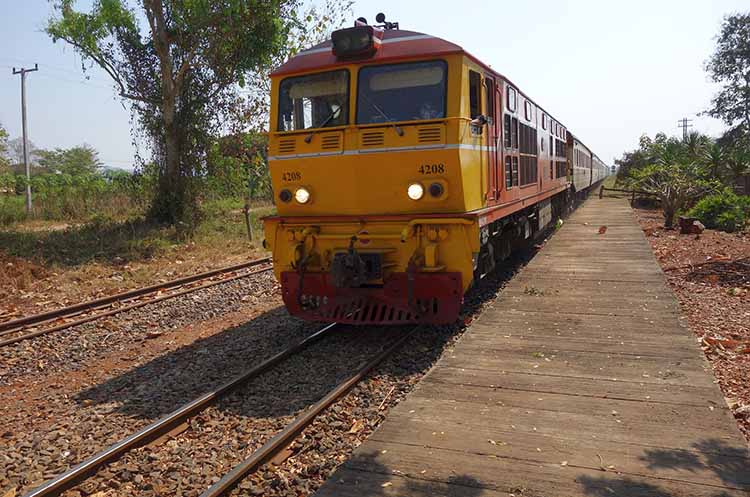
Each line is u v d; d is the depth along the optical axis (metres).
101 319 8.54
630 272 9.77
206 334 7.85
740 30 43.56
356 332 7.39
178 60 18.09
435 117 6.49
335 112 6.88
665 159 24.02
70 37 16.89
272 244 7.37
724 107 45.41
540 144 12.28
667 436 3.88
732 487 3.24
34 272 11.71
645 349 5.70
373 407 4.98
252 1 16.94
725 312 7.36
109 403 5.48
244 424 4.81
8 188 30.14
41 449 4.52
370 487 3.42
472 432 4.07
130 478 4.01
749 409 4.39
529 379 5.04
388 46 6.73
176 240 16.16
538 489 3.30
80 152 69.31
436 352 6.48
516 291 8.57
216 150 19.47
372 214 6.83
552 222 17.72
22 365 6.82
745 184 24.62
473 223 6.41
